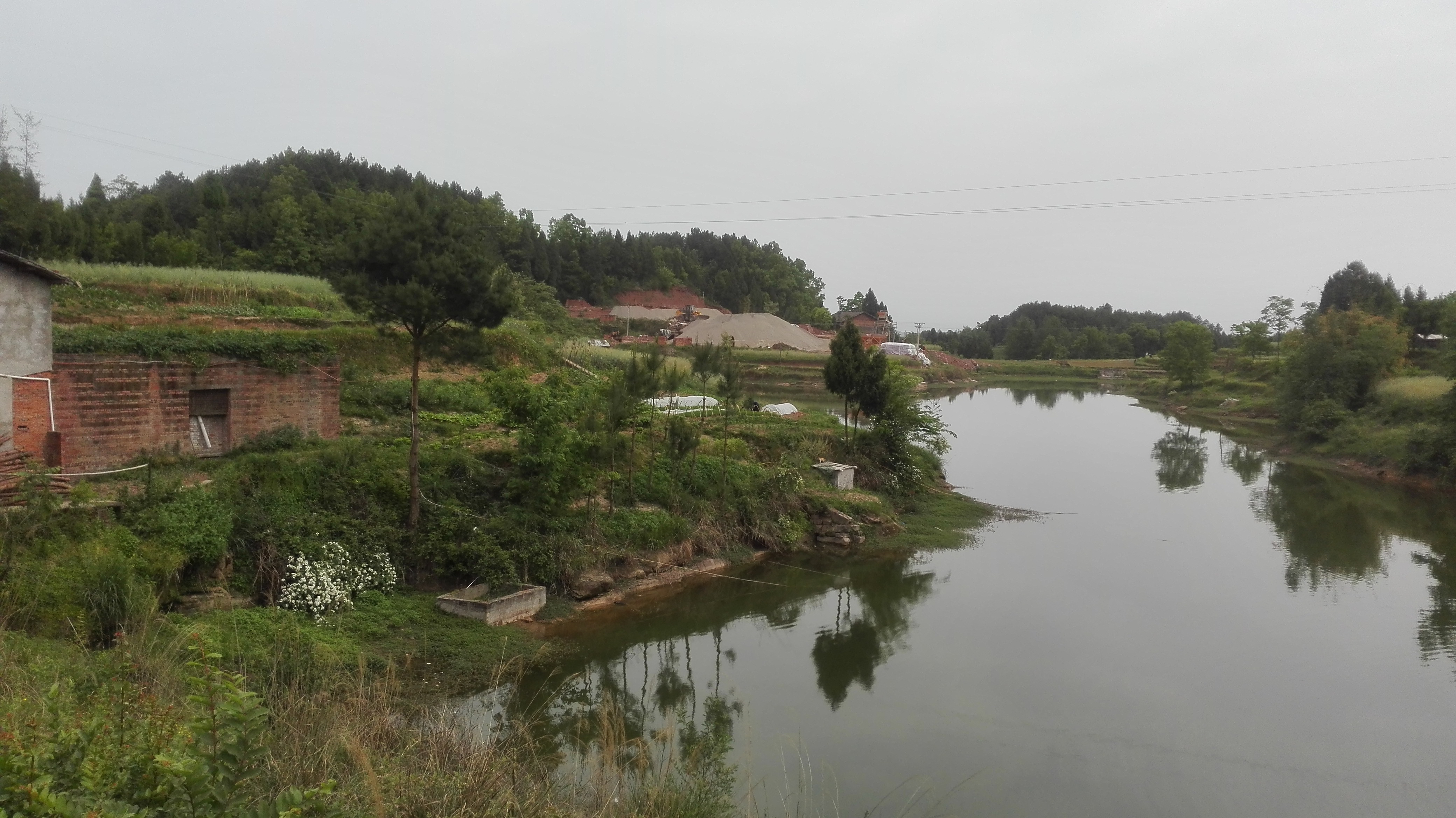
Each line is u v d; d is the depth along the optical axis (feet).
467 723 32.53
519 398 58.13
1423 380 154.71
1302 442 150.51
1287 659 51.13
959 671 48.47
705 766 32.71
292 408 60.70
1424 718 43.60
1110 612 59.26
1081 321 596.29
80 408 50.29
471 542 52.31
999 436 161.89
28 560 36.06
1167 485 113.09
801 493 77.05
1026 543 78.48
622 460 69.72
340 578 46.50
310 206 219.61
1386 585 66.59
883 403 92.48
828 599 60.85
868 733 40.52
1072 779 37.11
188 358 55.06
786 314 442.91
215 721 14.08
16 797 11.44
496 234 305.94
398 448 62.44
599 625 52.49
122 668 20.67
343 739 21.20
